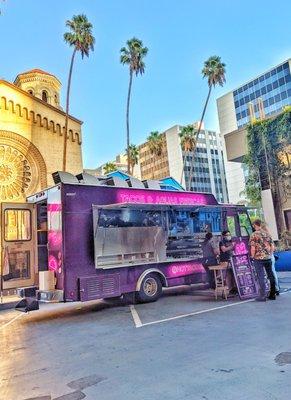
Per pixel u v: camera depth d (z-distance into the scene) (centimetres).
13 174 2281
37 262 1055
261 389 339
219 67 3934
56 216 913
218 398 328
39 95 3131
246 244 1253
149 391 360
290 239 2094
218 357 449
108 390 374
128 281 978
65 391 386
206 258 1029
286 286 1069
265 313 702
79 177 1016
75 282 884
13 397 384
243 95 9000
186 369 415
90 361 491
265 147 2297
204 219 1202
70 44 3039
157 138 5788
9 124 2300
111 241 959
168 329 640
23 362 523
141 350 518
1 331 798
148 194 1083
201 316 734
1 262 1009
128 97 3628
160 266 1054
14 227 1059
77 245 903
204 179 11644
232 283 987
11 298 1348
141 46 3684
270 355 439
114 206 941
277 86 8144
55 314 983
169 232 1102
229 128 9425
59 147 2522
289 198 2155
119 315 850
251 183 2386
